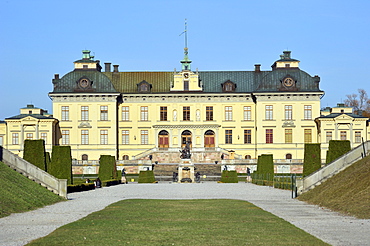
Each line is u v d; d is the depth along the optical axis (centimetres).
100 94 14138
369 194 4853
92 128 14200
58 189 6194
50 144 13762
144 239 3288
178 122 14538
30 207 5078
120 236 3391
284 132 14188
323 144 13775
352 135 13738
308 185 6275
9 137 13775
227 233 3491
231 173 10825
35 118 13712
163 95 14462
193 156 14062
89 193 7331
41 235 3478
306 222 4012
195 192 7469
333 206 4972
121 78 14900
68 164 8169
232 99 14538
